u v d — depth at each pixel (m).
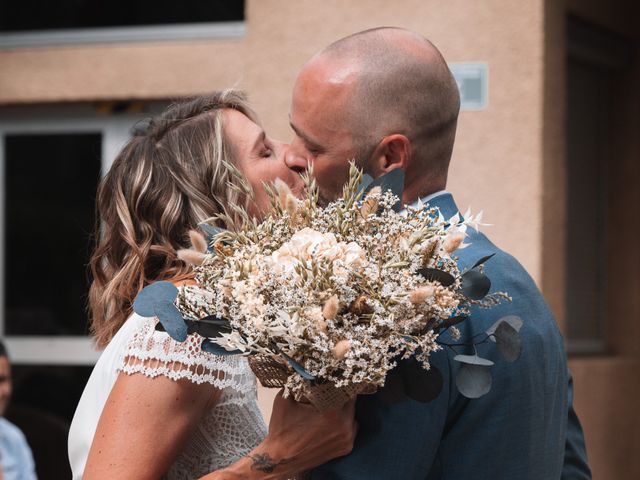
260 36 4.89
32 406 5.30
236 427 2.05
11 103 5.14
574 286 5.50
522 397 1.93
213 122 2.27
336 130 2.04
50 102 5.11
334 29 4.81
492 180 4.66
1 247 5.31
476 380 1.71
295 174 2.24
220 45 4.94
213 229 1.88
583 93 5.51
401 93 2.03
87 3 5.09
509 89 4.65
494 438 1.90
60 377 5.27
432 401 1.85
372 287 1.67
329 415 1.81
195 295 1.77
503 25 4.65
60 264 5.25
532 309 2.03
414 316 1.70
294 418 1.83
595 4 5.21
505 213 4.65
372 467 1.84
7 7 5.15
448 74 2.09
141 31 5.03
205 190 2.22
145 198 2.20
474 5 4.68
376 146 2.03
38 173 5.27
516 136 4.64
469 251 1.99
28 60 5.11
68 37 5.09
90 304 2.29
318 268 1.65
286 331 1.65
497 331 1.71
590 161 5.60
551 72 4.73
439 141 2.07
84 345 5.21
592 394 5.26
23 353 5.27
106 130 5.20
